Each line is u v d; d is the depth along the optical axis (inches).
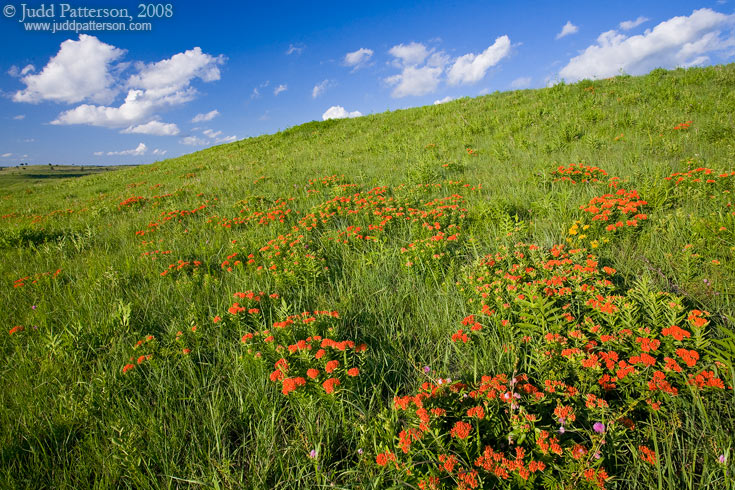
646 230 149.5
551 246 150.3
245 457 77.1
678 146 255.0
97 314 134.6
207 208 302.0
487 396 70.5
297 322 102.3
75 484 72.1
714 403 72.0
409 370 96.0
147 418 83.0
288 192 330.0
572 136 353.1
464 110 661.3
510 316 103.0
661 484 57.6
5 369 107.9
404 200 232.7
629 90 519.2
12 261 218.8
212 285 152.3
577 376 78.2
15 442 80.0
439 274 140.7
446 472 61.8
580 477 57.9
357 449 71.9
